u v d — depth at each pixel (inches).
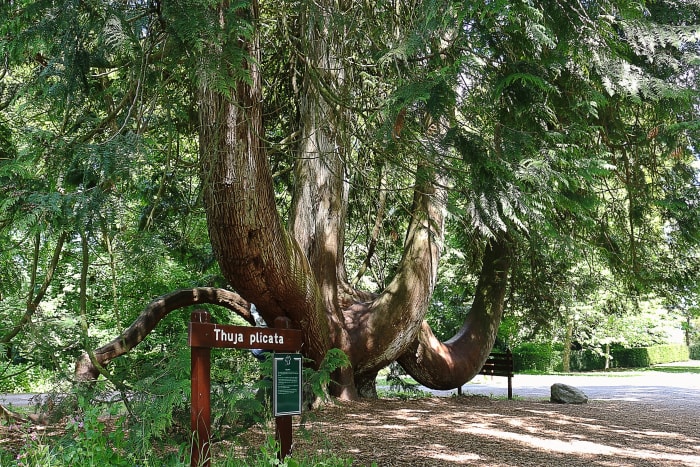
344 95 288.4
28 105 188.5
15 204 164.9
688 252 449.1
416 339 479.8
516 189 263.0
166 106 214.1
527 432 346.9
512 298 551.8
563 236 370.3
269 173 298.8
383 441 300.8
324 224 423.2
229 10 160.1
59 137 181.6
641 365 1576.0
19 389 597.6
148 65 195.0
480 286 532.4
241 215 289.3
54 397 211.8
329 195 423.5
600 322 1211.9
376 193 481.7
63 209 162.6
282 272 330.3
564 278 532.4
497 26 218.5
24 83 219.9
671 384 855.7
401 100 209.8
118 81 241.9
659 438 350.9
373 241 481.1
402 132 253.9
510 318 590.9
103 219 171.6
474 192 266.7
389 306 432.5
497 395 640.4
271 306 352.2
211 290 409.1
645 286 457.1
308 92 388.5
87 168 166.9
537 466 266.4
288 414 208.8
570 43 216.5
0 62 203.9
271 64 428.5
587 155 319.3
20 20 174.4
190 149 392.8
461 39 195.8
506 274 524.4
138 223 310.7
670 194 375.2
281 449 210.5
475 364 510.9
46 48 180.2
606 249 456.4
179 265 506.0
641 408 495.2
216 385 209.6
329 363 227.3
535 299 545.0
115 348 360.2
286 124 457.1
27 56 206.1
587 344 1386.6
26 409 353.7
